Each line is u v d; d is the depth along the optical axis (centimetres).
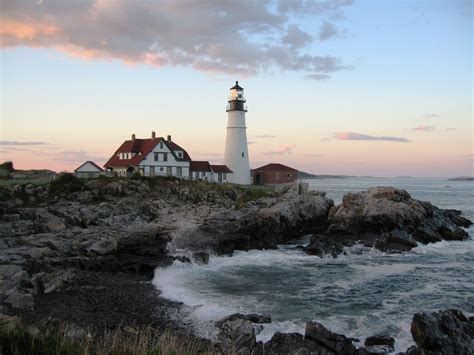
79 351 964
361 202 4019
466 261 3016
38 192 4362
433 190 15450
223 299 2116
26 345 918
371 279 2514
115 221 3878
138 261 2775
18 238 2933
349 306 2009
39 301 1944
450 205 8081
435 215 4100
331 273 2672
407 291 2259
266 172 9600
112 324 1717
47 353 912
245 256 3203
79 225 3688
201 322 1783
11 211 3594
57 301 1961
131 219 4009
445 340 1440
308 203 4147
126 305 1978
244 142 7819
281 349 1427
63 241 2898
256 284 2406
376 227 3762
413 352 1418
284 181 9694
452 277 2555
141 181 5278
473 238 3925
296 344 1447
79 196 4491
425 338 1466
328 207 4262
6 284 1967
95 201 4478
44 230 3291
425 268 2798
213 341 1576
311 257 3166
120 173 6216
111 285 2314
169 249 3094
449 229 3859
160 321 1788
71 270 2364
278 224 3759
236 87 7731
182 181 5788
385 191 4122
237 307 1986
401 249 3347
